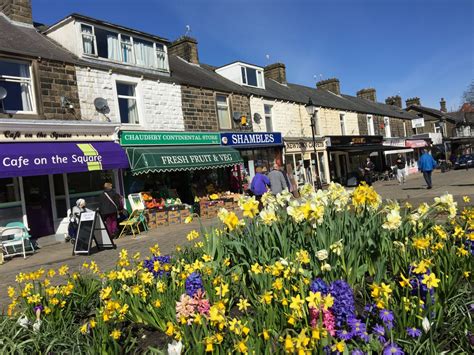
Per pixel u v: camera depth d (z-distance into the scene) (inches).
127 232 429.1
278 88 900.6
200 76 678.5
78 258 297.7
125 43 516.7
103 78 473.7
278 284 99.3
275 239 131.0
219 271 123.8
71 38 465.1
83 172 447.8
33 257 329.4
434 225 141.9
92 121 438.0
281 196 157.5
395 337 84.2
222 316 87.1
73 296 138.3
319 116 940.6
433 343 80.7
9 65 398.6
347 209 146.9
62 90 430.6
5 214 377.4
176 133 547.8
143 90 524.1
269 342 81.5
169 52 781.9
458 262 115.5
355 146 996.6
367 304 99.3
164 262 142.9
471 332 86.4
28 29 484.7
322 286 93.0
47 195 413.7
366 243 122.6
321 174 921.5
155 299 116.9
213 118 629.6
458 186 594.9
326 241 119.6
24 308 132.6
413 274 102.9
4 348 107.3
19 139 376.8
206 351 84.3
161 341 108.1
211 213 524.7
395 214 119.6
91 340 109.9
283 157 781.9
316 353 76.6
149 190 517.7
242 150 685.3
